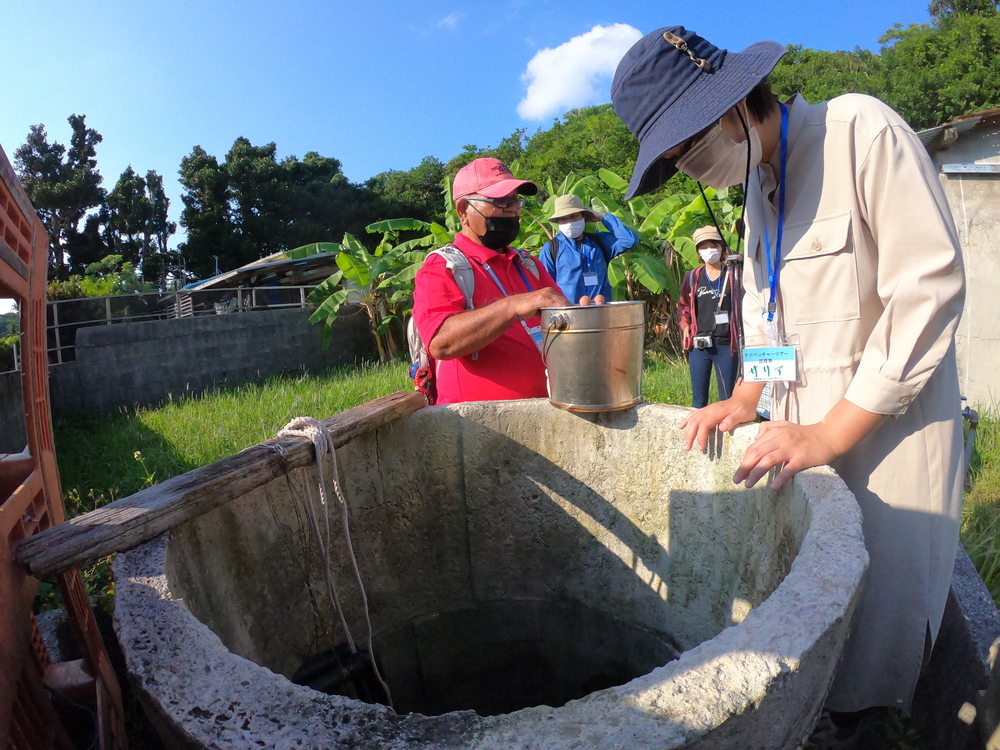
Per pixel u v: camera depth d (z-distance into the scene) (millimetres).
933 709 1977
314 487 2234
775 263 1609
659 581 2322
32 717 1463
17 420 6969
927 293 1312
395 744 841
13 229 1754
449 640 2660
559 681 2615
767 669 917
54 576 1464
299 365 12539
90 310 12156
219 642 1055
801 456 1392
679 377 6738
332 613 2344
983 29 24750
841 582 1081
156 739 2062
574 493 2473
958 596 2029
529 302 2271
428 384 2957
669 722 843
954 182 5309
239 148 35000
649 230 9109
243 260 32406
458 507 2584
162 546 1430
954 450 1520
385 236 12500
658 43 1480
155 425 7098
